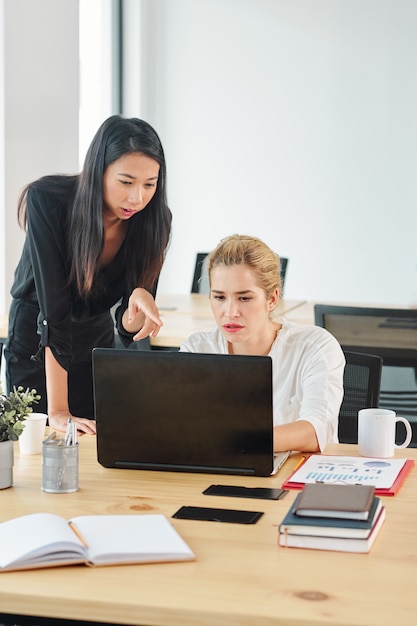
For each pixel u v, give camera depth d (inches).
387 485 75.1
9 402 77.0
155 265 114.2
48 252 108.2
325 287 287.7
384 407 155.2
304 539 62.2
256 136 288.5
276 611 52.3
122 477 80.0
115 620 53.9
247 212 291.0
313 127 284.5
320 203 286.0
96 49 271.1
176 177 294.5
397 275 282.5
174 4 289.9
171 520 68.2
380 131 280.5
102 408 81.7
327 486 67.2
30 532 62.0
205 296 221.1
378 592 54.9
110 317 129.5
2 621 57.7
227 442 79.8
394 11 276.7
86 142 265.9
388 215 282.0
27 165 191.3
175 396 79.8
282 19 284.0
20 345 126.1
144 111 289.3
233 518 68.4
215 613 52.4
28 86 190.1
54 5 195.0
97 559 59.1
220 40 288.5
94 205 105.7
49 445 75.1
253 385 78.1
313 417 89.4
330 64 281.9
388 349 146.5
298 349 97.7
